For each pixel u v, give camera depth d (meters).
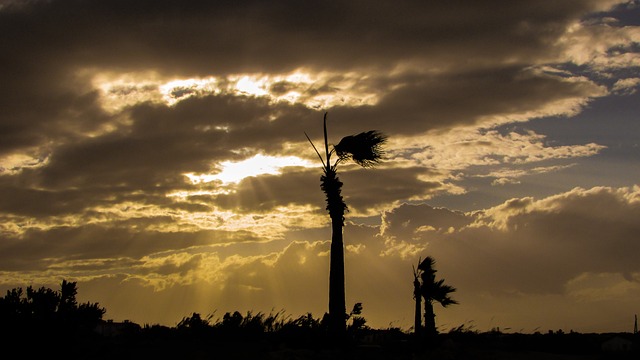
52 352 21.64
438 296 39.72
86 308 23.91
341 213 28.89
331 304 27.62
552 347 27.34
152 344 23.44
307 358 20.92
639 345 26.41
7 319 21.66
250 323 27.09
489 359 21.69
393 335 33.25
